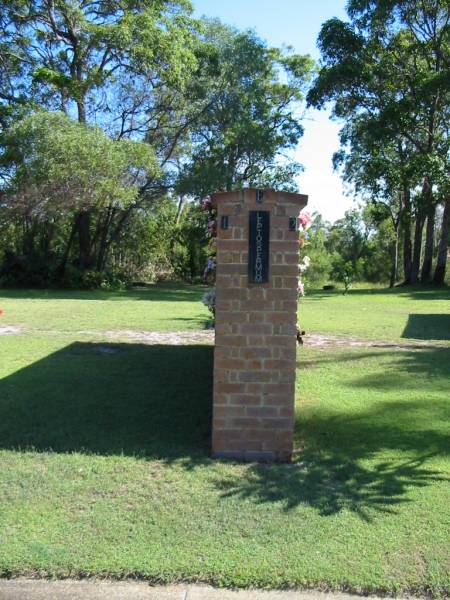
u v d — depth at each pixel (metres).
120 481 3.95
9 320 13.14
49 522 3.37
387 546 3.14
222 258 4.24
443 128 31.53
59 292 25.52
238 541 3.18
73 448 4.62
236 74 30.06
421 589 2.80
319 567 2.94
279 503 3.63
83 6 27.12
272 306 4.26
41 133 22.55
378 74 28.48
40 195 23.94
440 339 10.73
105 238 31.12
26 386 6.68
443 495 3.79
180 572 2.88
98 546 3.10
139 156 24.84
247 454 4.36
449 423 5.38
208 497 3.71
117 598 2.74
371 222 42.50
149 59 25.14
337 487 3.89
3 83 27.30
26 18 26.52
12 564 2.92
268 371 4.30
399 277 41.22
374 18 27.48
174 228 38.91
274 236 4.22
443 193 27.80
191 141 31.59
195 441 4.80
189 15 28.86
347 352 9.12
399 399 6.23
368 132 29.22
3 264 28.38
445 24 27.91
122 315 14.70
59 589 2.80
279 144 32.44
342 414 5.66
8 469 4.15
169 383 6.94
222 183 28.42
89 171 22.91
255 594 2.77
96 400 6.11
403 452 4.60
